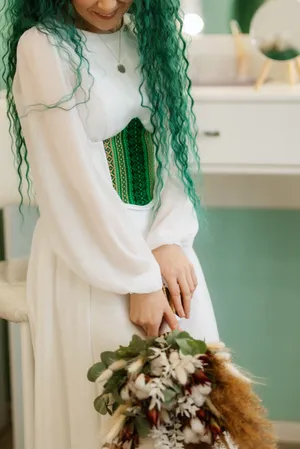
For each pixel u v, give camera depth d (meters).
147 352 0.93
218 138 1.42
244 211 1.76
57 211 1.04
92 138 1.07
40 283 1.10
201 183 1.66
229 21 1.62
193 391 0.90
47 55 1.03
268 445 0.93
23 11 1.10
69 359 1.08
